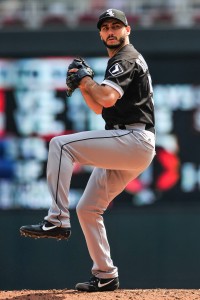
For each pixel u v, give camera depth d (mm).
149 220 51219
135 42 51812
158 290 24000
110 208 51344
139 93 21406
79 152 21391
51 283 51188
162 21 54344
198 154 50875
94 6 54906
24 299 22000
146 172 51219
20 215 51125
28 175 51000
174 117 51031
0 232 51156
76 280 51094
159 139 50969
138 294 22797
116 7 54781
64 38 51375
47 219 21297
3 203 51188
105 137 21297
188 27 51719
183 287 51156
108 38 21516
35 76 50938
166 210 51156
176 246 51219
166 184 51094
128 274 51188
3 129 50875
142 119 21531
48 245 51156
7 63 51156
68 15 54688
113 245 51250
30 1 54781
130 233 51312
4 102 50812
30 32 51281
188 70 51500
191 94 51219
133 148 21391
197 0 54625
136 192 51312
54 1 55094
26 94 50844
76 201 50594
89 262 51000
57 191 21297
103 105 20562
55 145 21406
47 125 50625
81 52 51312
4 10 54656
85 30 51438
